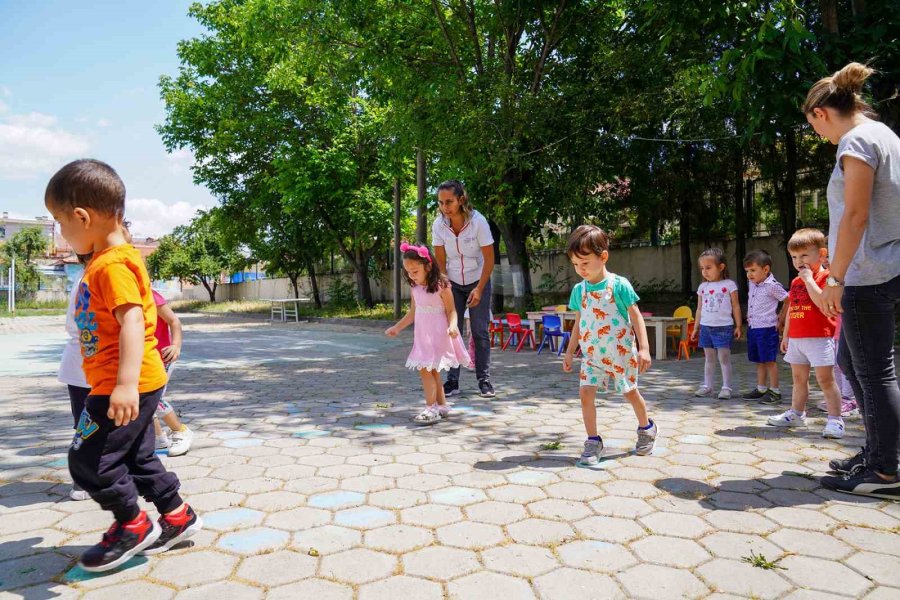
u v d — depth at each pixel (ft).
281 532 7.99
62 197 6.63
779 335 16.96
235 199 83.35
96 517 8.79
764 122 22.33
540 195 44.57
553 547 7.44
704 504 8.89
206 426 14.75
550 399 18.29
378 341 42.70
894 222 8.53
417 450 12.25
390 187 71.26
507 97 36.45
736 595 6.24
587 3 42.16
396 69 45.01
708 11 23.47
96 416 6.68
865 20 23.44
